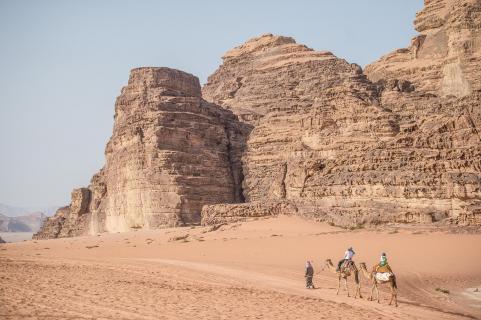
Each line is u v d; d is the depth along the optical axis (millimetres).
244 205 93812
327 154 93938
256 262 56250
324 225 83000
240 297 33406
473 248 59438
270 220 87438
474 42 125688
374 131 90125
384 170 80812
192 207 106125
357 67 153500
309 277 40406
